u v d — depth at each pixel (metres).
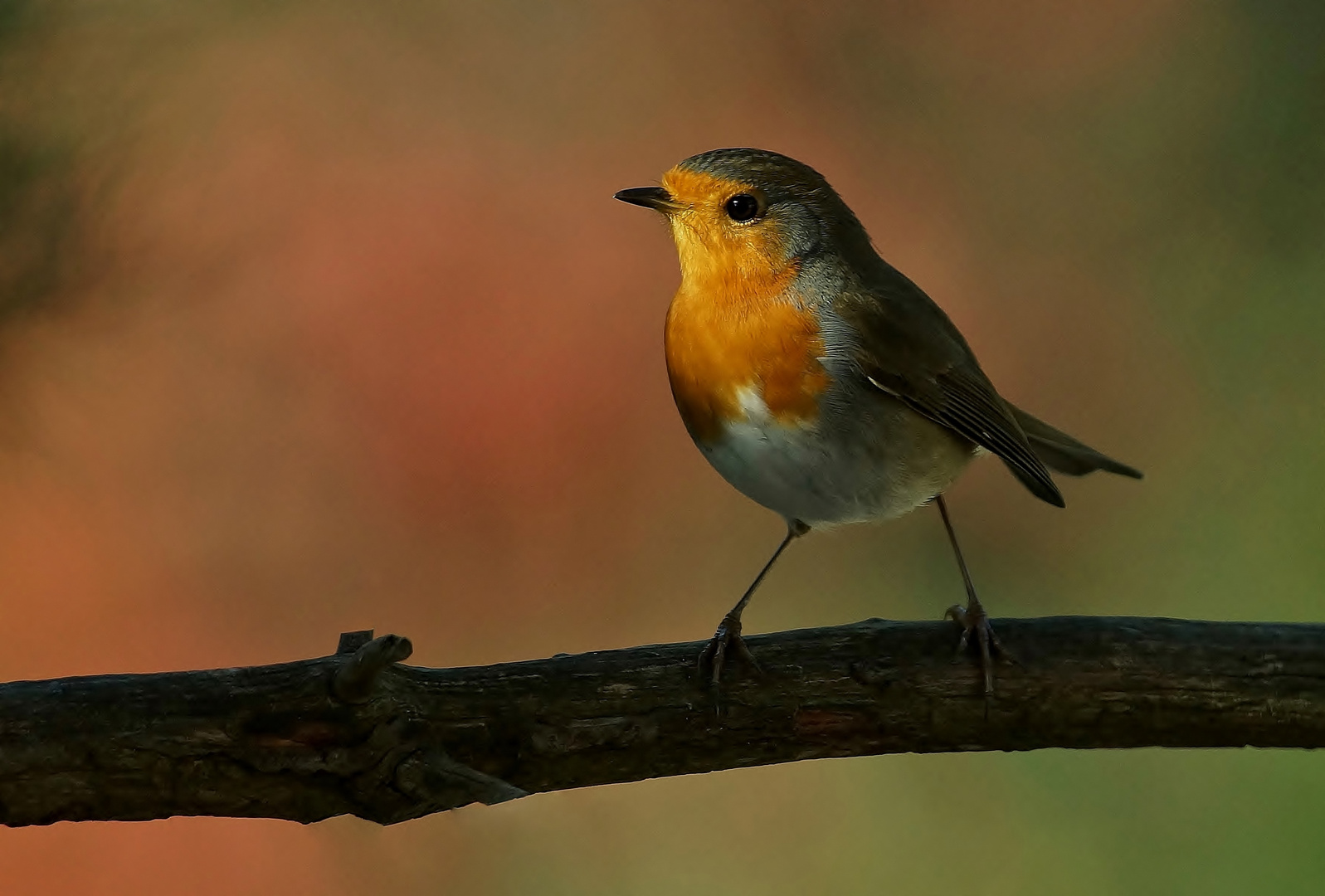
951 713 4.45
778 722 4.45
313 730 4.43
